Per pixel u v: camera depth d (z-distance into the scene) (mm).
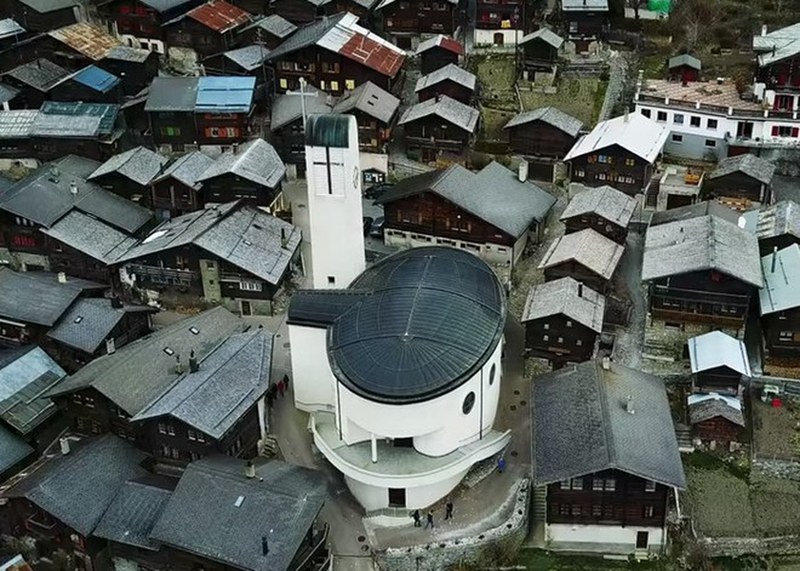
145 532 57125
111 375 65000
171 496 56906
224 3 113438
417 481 58719
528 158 92562
